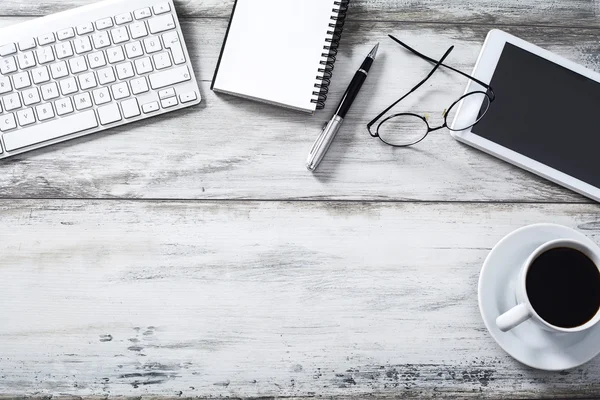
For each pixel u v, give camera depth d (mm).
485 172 806
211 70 819
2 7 816
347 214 794
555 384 768
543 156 792
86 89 785
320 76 785
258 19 796
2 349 757
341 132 809
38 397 753
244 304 774
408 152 808
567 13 847
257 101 803
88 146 794
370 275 783
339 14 809
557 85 807
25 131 776
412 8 836
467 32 837
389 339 773
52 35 787
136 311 770
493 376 770
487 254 793
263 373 765
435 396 769
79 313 767
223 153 801
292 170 800
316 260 784
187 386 761
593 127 798
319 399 765
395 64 826
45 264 773
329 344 771
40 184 788
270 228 789
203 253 782
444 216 798
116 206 787
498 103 802
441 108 819
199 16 829
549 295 695
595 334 739
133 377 759
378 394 768
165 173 795
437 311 779
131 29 792
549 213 802
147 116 791
